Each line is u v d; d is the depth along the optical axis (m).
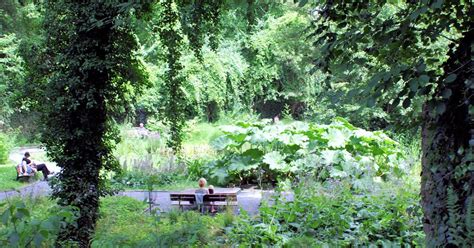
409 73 2.28
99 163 6.89
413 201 6.21
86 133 6.63
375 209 6.39
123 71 6.86
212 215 8.55
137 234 5.46
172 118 7.75
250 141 13.11
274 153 12.63
